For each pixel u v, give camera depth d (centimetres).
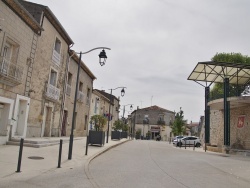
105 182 784
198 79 2802
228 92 2322
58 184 711
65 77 2353
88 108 3338
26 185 669
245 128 2386
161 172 1037
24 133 1688
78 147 1730
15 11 1471
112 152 1772
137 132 6925
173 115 7369
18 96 1588
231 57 3325
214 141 2995
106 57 1341
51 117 2117
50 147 1527
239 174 1116
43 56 1870
